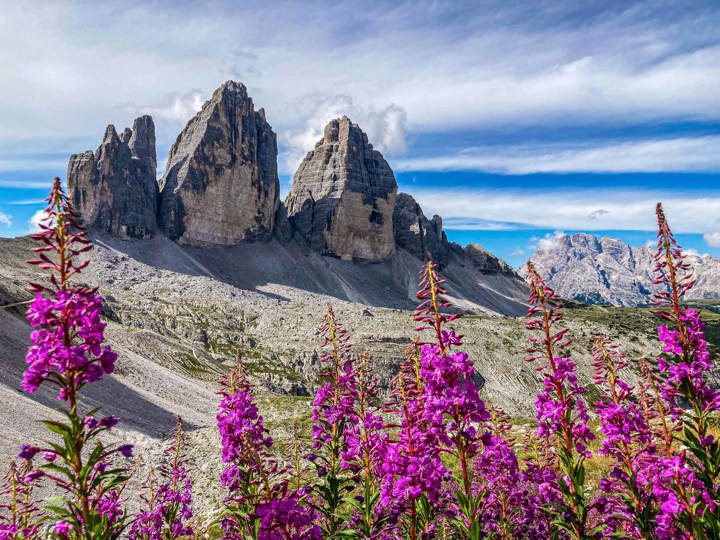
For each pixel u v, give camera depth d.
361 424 8.89
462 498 7.44
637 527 7.93
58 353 5.53
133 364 91.94
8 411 46.81
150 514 11.66
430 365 7.39
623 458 8.11
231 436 7.98
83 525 5.85
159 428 63.47
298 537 6.54
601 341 8.33
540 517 8.97
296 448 9.73
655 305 8.23
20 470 9.59
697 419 7.54
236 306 191.75
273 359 136.50
